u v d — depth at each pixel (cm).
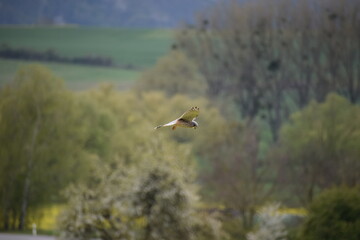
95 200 3966
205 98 11825
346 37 12900
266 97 13138
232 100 13062
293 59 13262
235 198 5488
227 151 6562
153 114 9556
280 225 4094
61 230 3950
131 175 4009
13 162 6384
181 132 7850
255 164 6028
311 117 8138
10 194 6369
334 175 6228
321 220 3772
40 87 6675
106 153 7731
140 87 12125
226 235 4266
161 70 12169
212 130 7081
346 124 7462
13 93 6688
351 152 6675
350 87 12762
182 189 3941
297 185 6034
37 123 6594
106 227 3947
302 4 13275
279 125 12256
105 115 8250
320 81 12988
